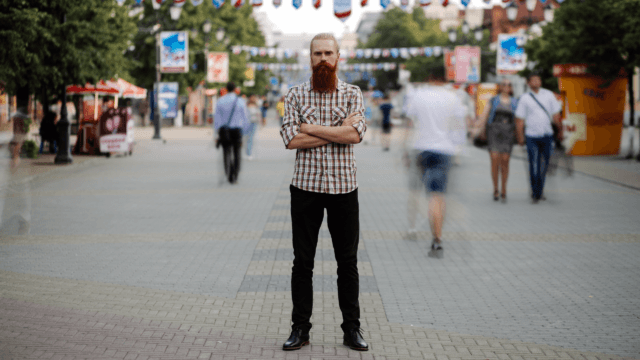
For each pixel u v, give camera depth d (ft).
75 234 27.43
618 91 65.77
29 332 15.08
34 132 90.79
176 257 23.29
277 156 69.77
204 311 16.99
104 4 55.93
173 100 107.04
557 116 35.88
